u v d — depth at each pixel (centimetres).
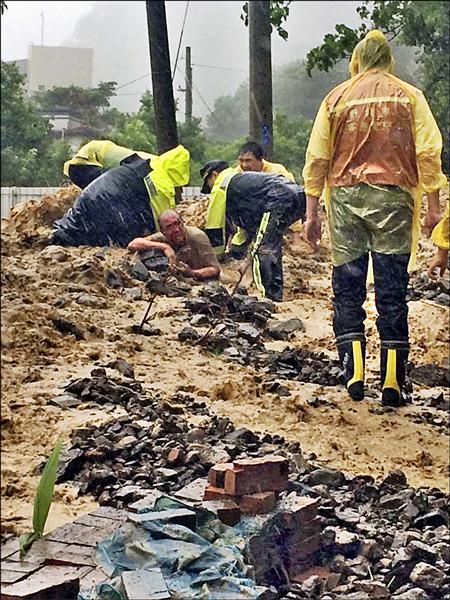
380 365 455
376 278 453
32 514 253
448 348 538
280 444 357
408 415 431
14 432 321
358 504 308
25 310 426
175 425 346
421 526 299
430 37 448
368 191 451
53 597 210
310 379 466
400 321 450
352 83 452
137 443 321
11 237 453
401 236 453
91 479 286
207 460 310
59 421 338
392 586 255
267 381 440
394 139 450
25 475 288
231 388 420
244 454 326
